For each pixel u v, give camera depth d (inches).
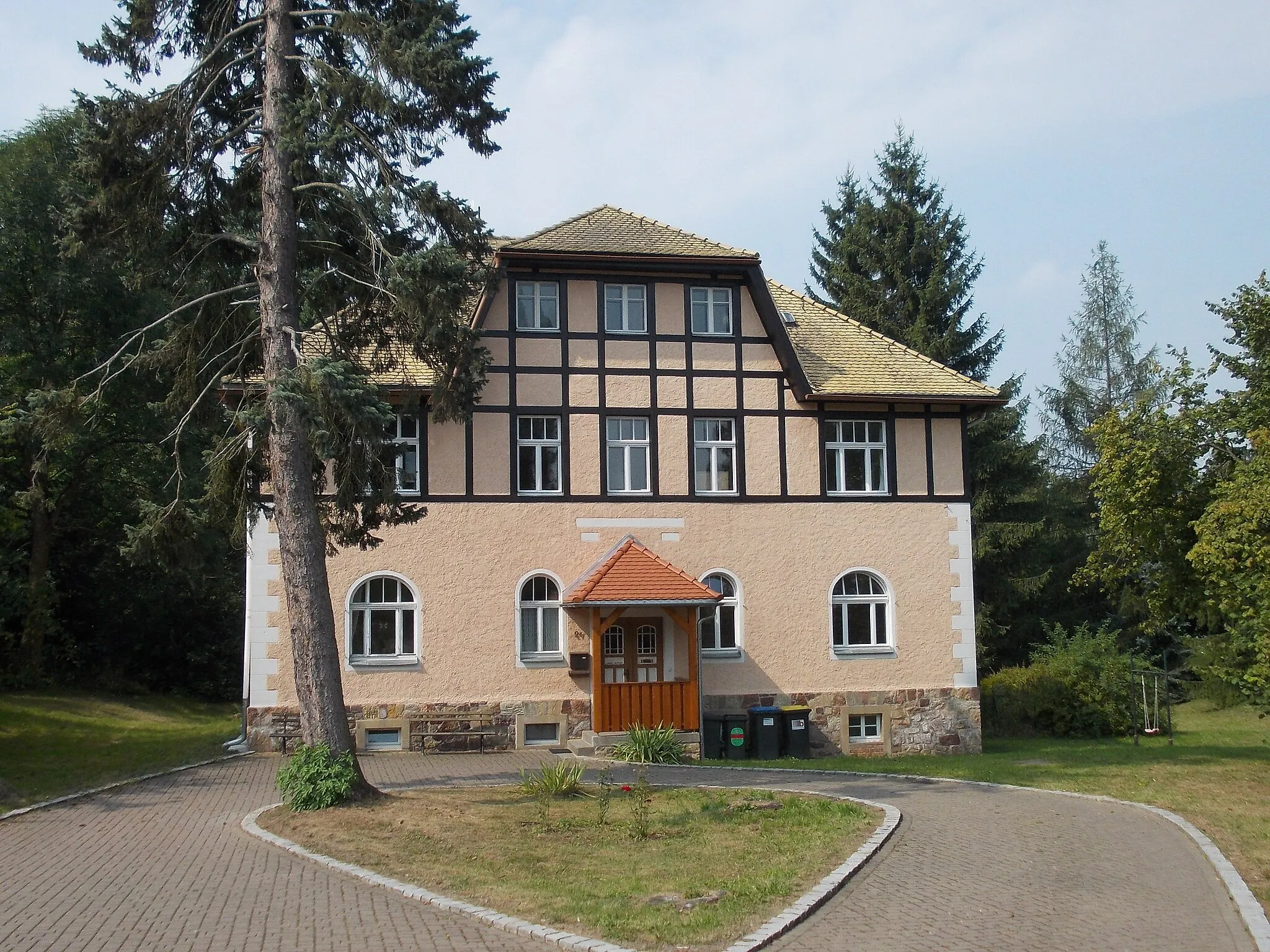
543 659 813.2
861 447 890.7
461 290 549.6
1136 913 348.5
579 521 832.9
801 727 827.4
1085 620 1512.1
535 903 351.3
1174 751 849.5
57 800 572.4
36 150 1196.5
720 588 856.3
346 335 641.6
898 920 339.6
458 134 565.3
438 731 791.7
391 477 575.5
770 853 419.8
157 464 1264.8
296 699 778.2
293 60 574.6
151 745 835.4
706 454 867.4
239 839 470.0
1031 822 500.4
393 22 556.4
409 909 353.7
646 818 482.0
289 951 310.5
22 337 1143.0
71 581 1333.7
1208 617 705.6
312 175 569.9
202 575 1353.3
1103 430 691.4
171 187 589.3
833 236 1707.7
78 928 337.1
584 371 846.5
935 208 1576.0
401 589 805.9
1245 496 573.3
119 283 1181.7
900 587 880.9
